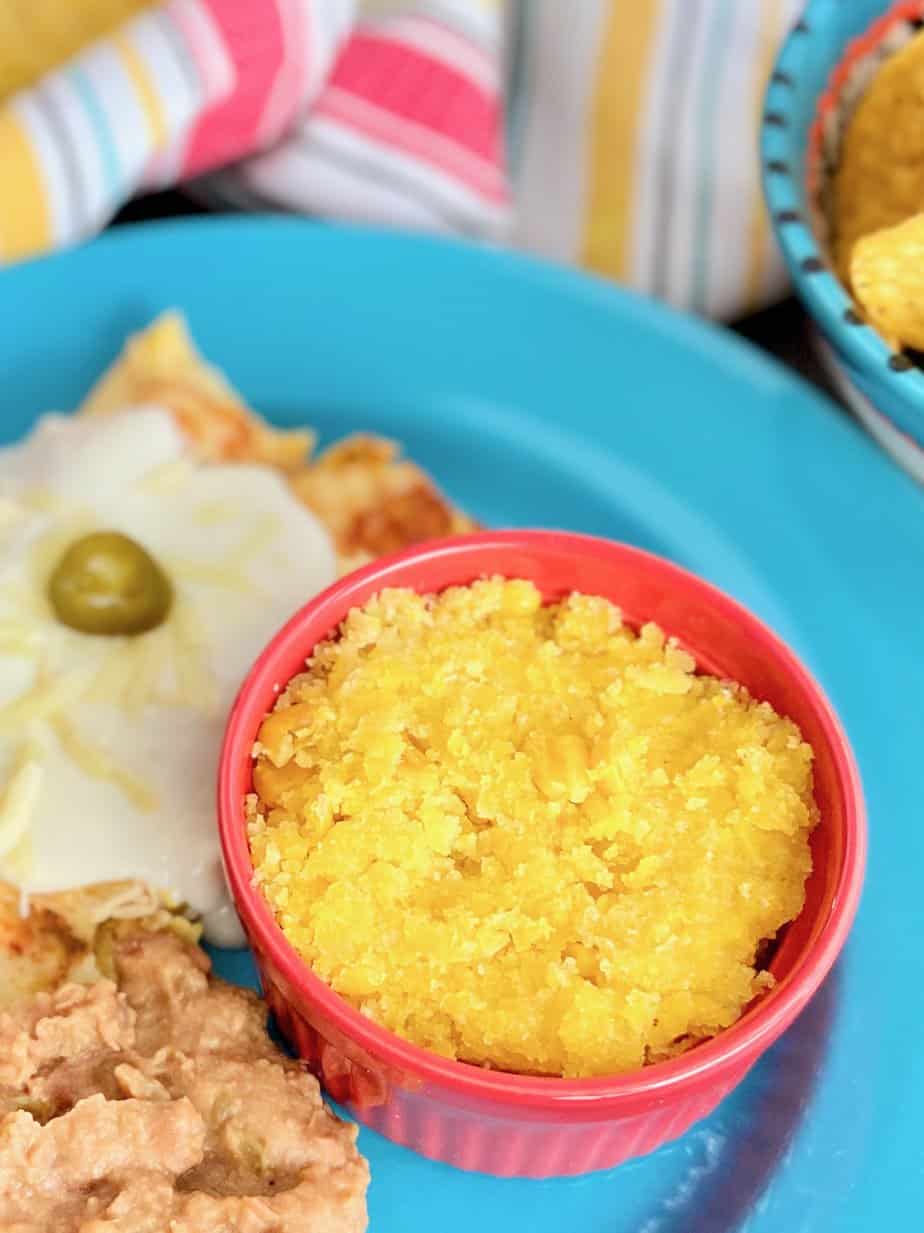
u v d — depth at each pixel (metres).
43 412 0.39
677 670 0.32
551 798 0.30
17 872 0.32
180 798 0.33
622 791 0.30
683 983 0.29
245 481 0.36
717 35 0.44
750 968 0.29
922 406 0.34
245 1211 0.28
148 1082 0.29
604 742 0.30
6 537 0.35
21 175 0.39
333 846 0.30
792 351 0.44
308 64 0.42
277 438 0.38
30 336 0.39
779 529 0.38
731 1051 0.28
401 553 0.32
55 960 0.32
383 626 0.32
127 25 0.41
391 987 0.29
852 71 0.37
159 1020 0.31
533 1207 0.31
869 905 0.33
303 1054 0.31
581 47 0.45
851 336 0.34
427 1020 0.29
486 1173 0.31
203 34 0.40
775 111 0.36
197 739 0.33
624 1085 0.28
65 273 0.39
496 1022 0.28
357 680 0.31
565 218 0.45
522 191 0.46
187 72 0.40
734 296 0.44
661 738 0.31
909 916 0.33
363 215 0.43
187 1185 0.29
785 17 0.44
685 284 0.44
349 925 0.29
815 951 0.29
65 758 0.33
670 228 0.44
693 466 0.39
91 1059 0.30
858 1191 0.31
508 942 0.29
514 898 0.29
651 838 0.30
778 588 0.38
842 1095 0.32
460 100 0.43
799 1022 0.32
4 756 0.33
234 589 0.35
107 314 0.40
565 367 0.40
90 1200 0.28
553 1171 0.31
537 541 0.33
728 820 0.30
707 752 0.31
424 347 0.40
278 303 0.40
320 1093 0.31
